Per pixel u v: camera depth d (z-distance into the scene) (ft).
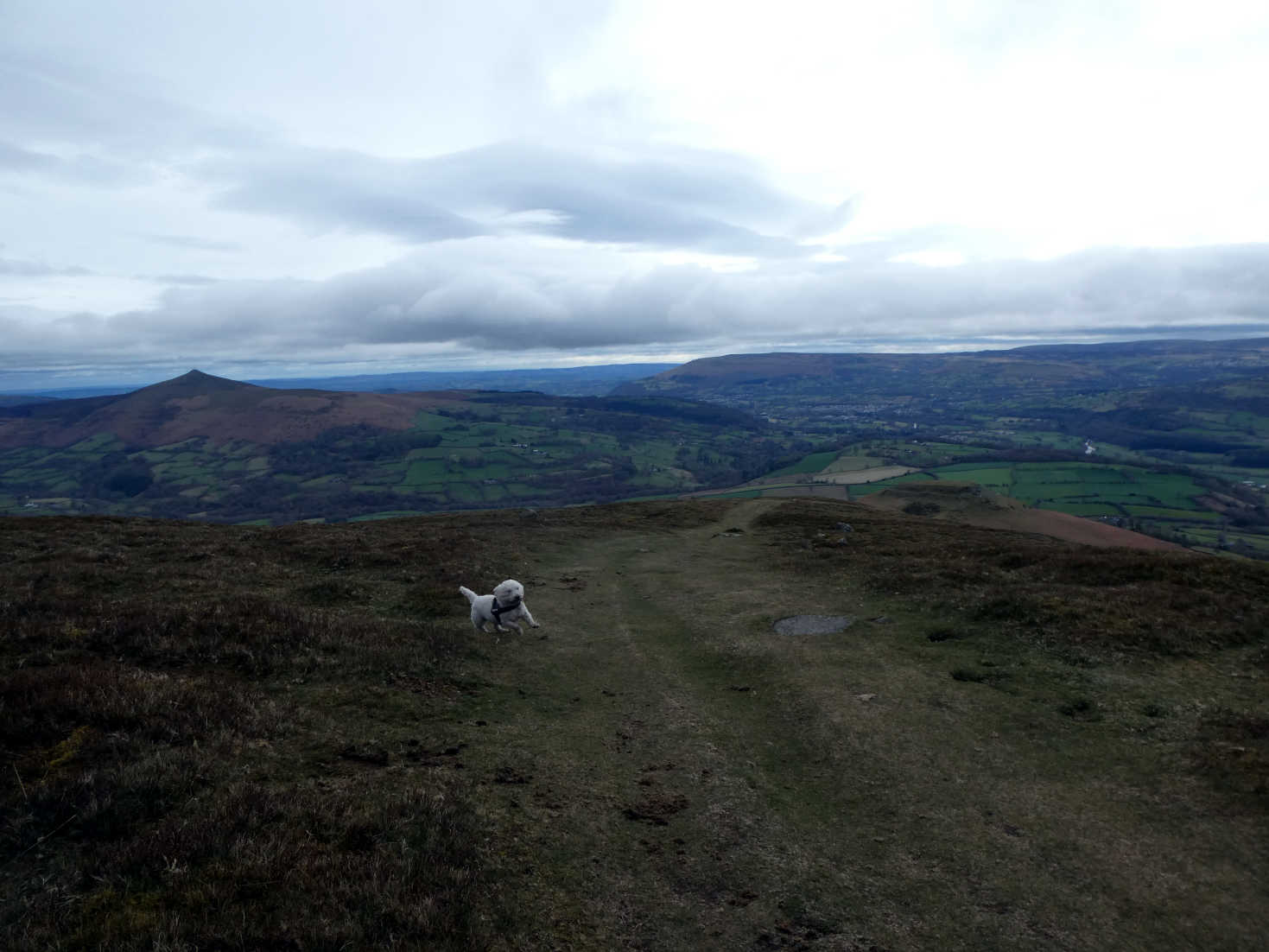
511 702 34.22
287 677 33.47
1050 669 36.78
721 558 84.07
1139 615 42.93
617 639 47.78
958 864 20.72
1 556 64.49
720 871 20.29
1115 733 29.25
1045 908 18.63
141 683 27.30
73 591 50.39
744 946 17.04
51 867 16.80
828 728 30.78
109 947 14.08
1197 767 25.67
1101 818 23.06
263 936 14.85
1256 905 18.43
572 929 17.25
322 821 19.93
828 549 82.48
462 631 48.03
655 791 25.20
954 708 32.48
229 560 69.05
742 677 38.83
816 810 24.04
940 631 44.04
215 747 23.95
